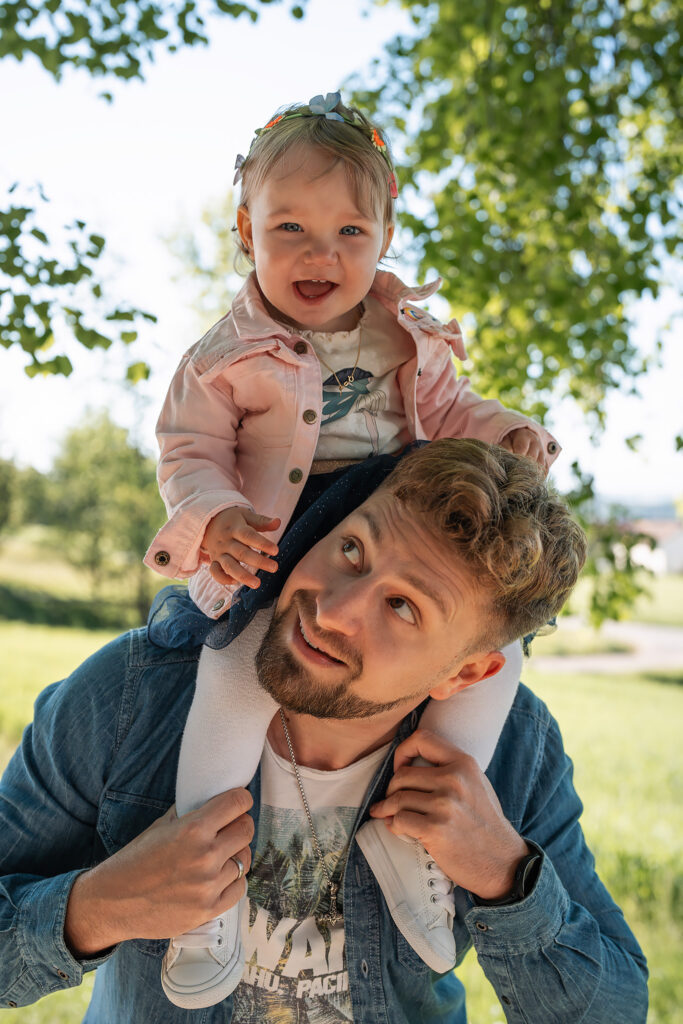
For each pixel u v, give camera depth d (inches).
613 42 255.9
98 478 959.6
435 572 53.8
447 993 67.5
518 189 248.5
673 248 245.6
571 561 58.4
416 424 73.0
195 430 70.5
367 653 53.4
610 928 68.3
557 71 244.5
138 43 167.3
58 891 55.9
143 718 63.6
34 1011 143.9
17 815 62.0
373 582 53.7
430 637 54.3
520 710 71.9
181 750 60.1
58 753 62.4
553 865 68.2
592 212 257.4
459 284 241.9
